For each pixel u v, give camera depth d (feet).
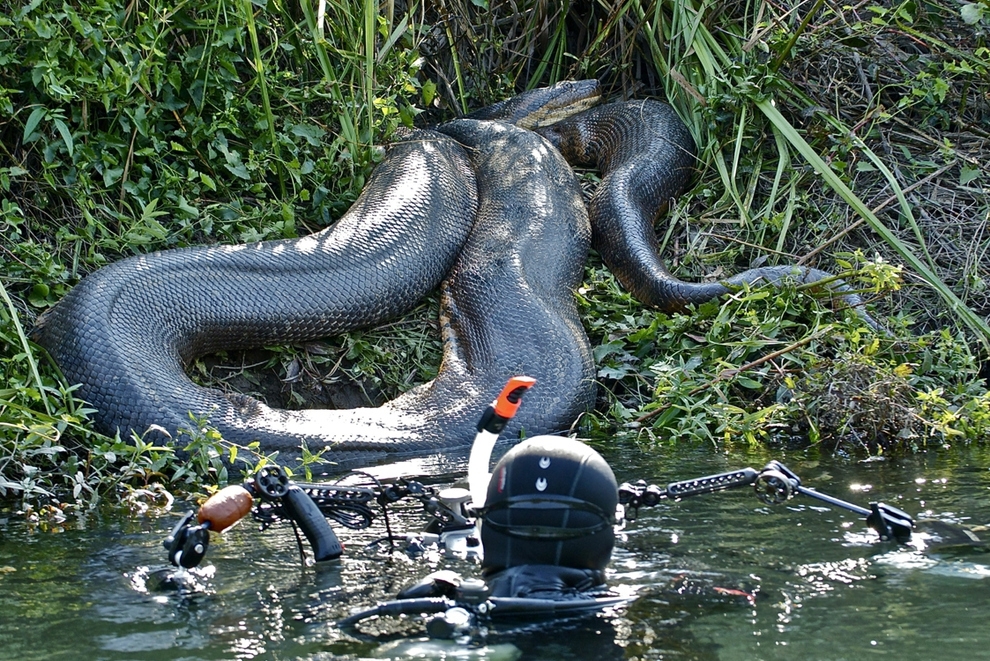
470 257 54.90
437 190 57.11
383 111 58.18
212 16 55.42
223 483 39.45
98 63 51.96
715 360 49.93
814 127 63.05
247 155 56.13
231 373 48.67
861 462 40.68
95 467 39.01
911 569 26.27
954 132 65.10
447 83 69.77
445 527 29.60
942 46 64.64
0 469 37.58
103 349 43.06
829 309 53.57
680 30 67.87
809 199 61.31
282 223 53.62
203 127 54.03
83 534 32.24
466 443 45.83
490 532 23.99
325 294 49.83
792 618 22.95
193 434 41.39
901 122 64.44
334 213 57.31
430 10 70.18
